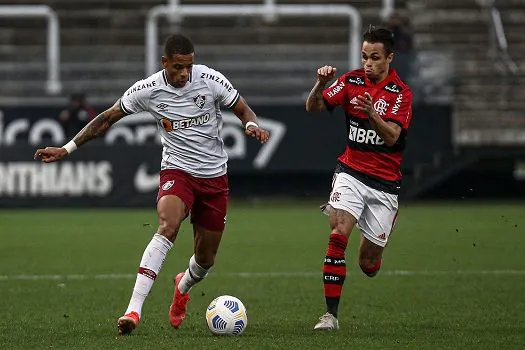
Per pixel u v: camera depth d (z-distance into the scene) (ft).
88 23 345.92
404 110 89.56
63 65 298.76
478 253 157.99
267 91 282.56
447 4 343.05
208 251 91.40
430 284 124.36
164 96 88.22
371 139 90.53
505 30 334.24
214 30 340.80
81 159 244.42
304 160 256.93
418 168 262.67
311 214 230.89
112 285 124.67
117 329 89.56
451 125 263.08
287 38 341.41
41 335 86.12
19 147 244.01
